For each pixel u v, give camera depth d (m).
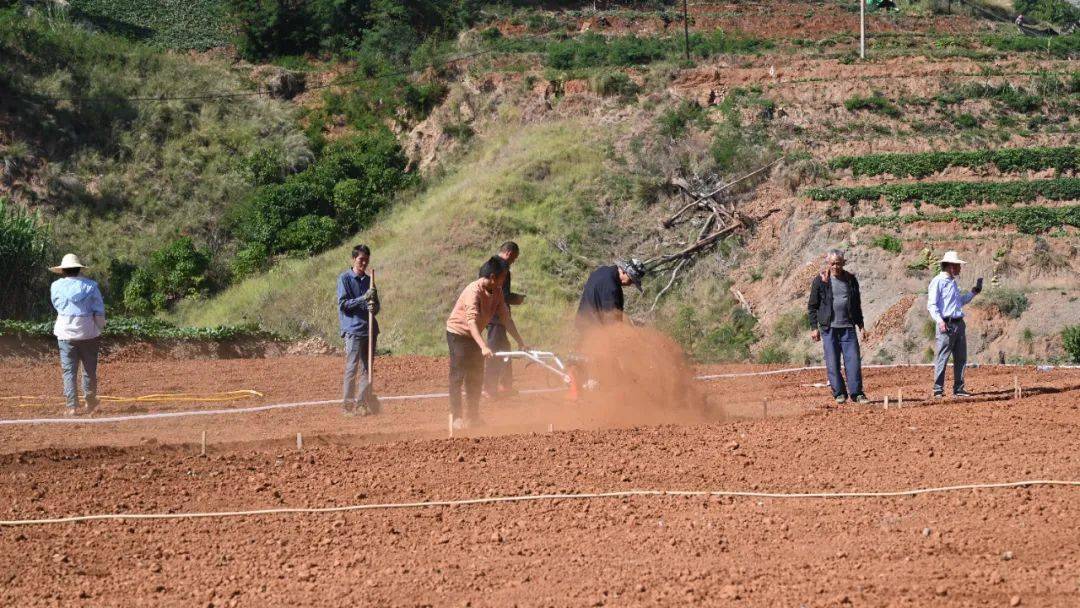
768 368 23.55
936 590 7.58
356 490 10.73
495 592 7.91
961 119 46.25
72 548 9.17
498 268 14.42
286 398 19.78
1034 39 57.97
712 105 47.72
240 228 47.72
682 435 12.89
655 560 8.52
